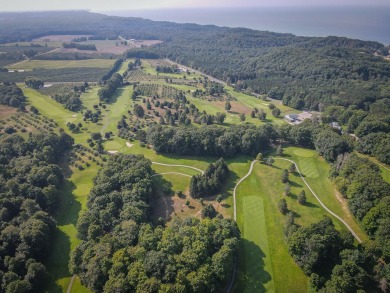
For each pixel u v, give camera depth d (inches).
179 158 6530.5
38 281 3567.9
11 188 4778.5
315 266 3663.9
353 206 4596.5
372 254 3587.6
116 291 3129.9
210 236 3818.9
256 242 4229.8
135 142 7313.0
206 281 3225.9
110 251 3609.7
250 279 3673.7
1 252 3737.7
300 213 4781.0
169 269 3250.5
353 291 3203.7
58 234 4522.6
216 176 5433.1
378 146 6314.0
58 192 5231.3
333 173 5546.3
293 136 6934.1
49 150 6171.3
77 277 3801.7
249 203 5036.9
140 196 4685.0
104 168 5438.0
